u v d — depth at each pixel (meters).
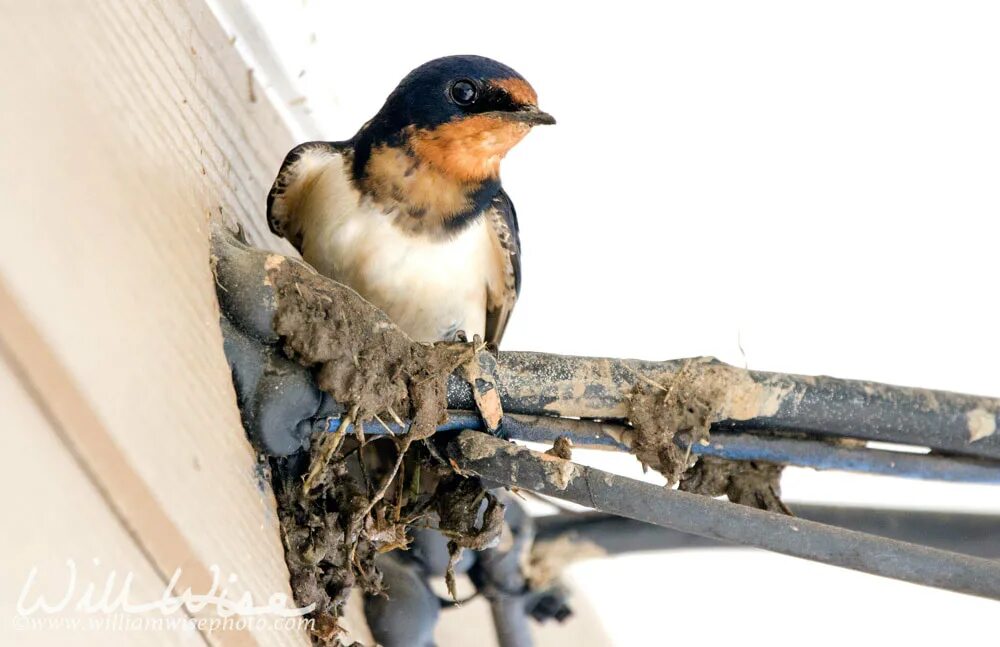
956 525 5.31
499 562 5.55
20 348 2.74
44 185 2.95
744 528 3.87
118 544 2.97
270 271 3.86
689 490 4.32
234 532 3.48
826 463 4.25
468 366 4.19
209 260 3.79
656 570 7.82
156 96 3.78
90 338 2.94
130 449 2.96
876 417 4.21
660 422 4.19
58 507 2.79
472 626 6.23
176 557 3.11
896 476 4.27
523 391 4.23
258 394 3.82
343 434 3.95
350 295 4.03
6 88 2.91
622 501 3.98
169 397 3.26
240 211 5.23
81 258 3.01
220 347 3.73
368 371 3.95
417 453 4.41
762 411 4.20
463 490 4.41
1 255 2.72
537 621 5.69
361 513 4.09
